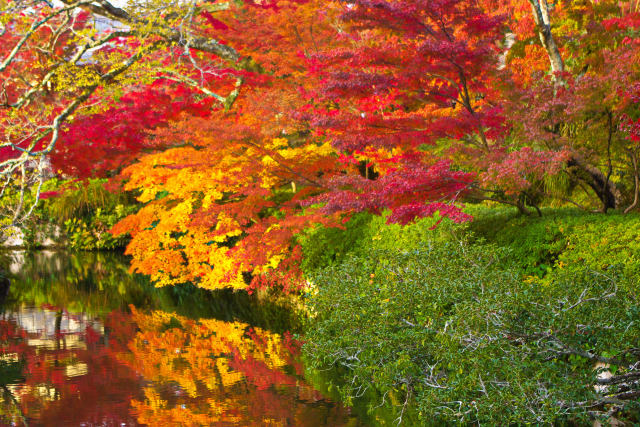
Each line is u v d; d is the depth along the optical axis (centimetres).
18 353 973
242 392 775
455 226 980
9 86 1473
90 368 889
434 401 632
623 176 1089
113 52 1295
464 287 681
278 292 1413
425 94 913
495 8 1384
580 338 618
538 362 588
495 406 561
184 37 1434
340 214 1216
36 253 2270
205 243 1547
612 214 911
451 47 806
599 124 938
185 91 1495
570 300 614
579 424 611
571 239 833
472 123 866
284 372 858
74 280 1708
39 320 1218
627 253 761
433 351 661
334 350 776
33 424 679
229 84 1519
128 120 1434
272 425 668
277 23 1345
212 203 1350
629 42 898
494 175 825
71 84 1306
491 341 591
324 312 946
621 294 610
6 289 1552
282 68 1394
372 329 714
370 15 832
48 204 2356
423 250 806
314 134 1135
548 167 797
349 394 745
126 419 689
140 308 1330
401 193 862
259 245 1234
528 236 888
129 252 1538
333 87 870
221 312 1271
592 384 591
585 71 1077
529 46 1121
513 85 874
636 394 587
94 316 1253
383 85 863
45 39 1625
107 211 2359
